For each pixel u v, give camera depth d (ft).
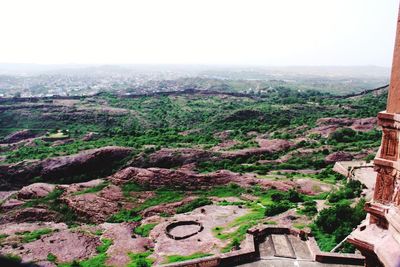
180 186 235.40
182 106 583.58
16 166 299.17
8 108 486.79
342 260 79.00
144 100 622.54
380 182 44.75
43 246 156.15
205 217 173.99
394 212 41.88
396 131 43.06
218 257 79.36
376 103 478.18
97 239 164.96
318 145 317.42
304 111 471.62
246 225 146.61
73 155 305.73
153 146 328.29
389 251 39.99
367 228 45.11
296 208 159.12
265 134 381.40
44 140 394.93
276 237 92.73
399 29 42.50
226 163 290.76
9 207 237.66
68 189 246.27
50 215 220.43
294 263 79.41
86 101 583.99
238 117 449.89
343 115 420.77
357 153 280.92
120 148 308.40
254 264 79.20
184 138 374.22
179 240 146.10
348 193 167.43
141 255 136.67
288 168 273.54
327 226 117.91
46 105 506.07
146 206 216.54
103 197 226.38
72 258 143.23
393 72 43.32
